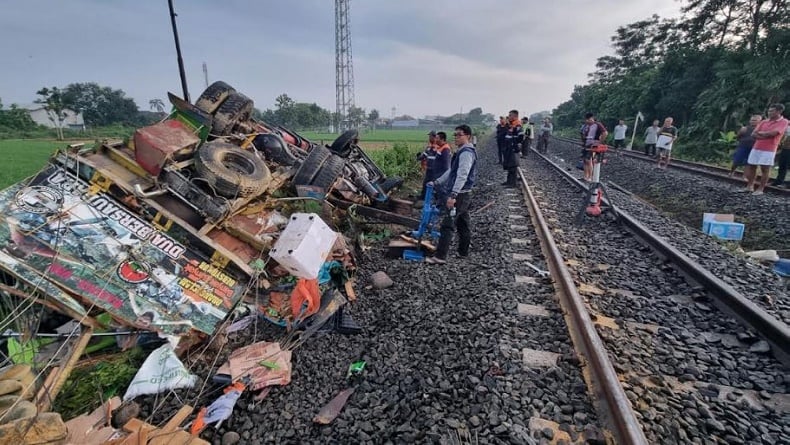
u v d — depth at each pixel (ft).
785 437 8.15
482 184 42.22
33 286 9.96
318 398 9.48
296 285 12.82
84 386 9.78
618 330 12.19
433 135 30.81
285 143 22.38
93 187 12.45
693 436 8.08
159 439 7.67
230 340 12.06
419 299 14.38
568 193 35.55
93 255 11.10
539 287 15.16
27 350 9.79
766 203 28.89
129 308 10.68
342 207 21.40
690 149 75.46
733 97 72.08
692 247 20.31
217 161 14.75
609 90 153.89
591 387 9.27
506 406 8.75
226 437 8.26
